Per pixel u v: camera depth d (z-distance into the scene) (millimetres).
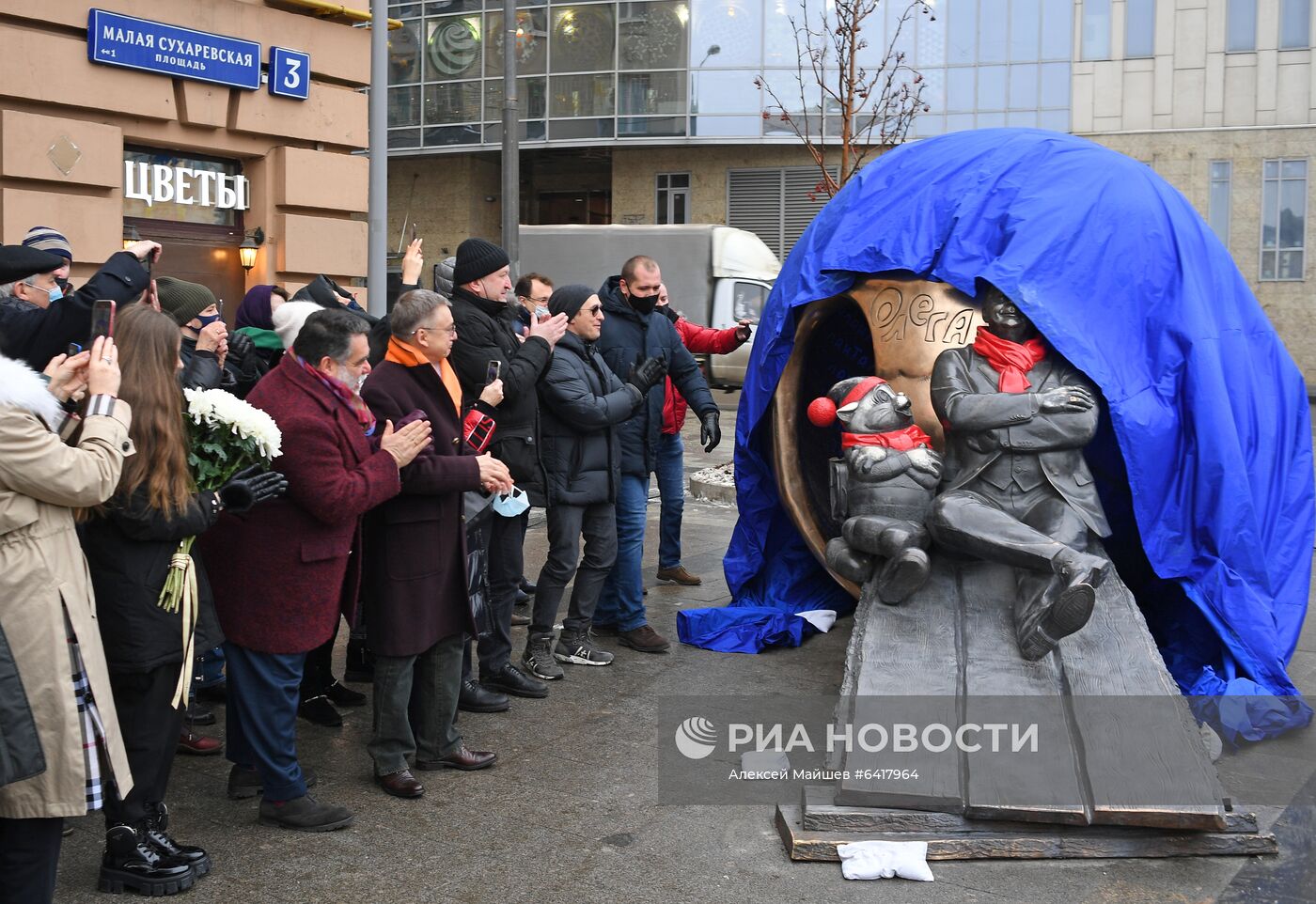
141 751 3627
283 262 12586
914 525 4926
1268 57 26922
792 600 6809
